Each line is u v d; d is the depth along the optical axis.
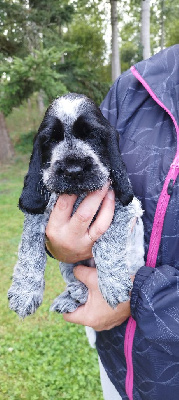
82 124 0.43
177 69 0.44
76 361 0.96
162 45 6.05
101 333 0.47
